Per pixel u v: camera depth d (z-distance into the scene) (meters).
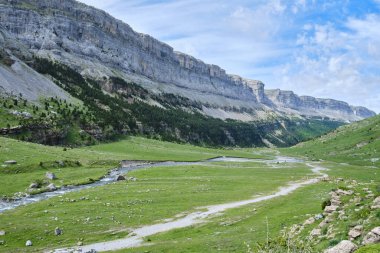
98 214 65.12
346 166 191.75
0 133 173.00
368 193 52.09
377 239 28.11
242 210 68.12
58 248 46.44
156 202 77.44
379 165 195.00
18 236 51.75
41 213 65.88
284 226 50.53
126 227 57.34
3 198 83.06
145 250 44.03
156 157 198.12
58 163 128.88
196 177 127.19
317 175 143.12
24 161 120.25
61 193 91.69
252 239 45.09
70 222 59.44
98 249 45.84
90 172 124.94
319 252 31.14
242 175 141.00
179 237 51.84
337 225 38.12
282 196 84.38
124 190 92.44
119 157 175.25
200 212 67.94
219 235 50.00
